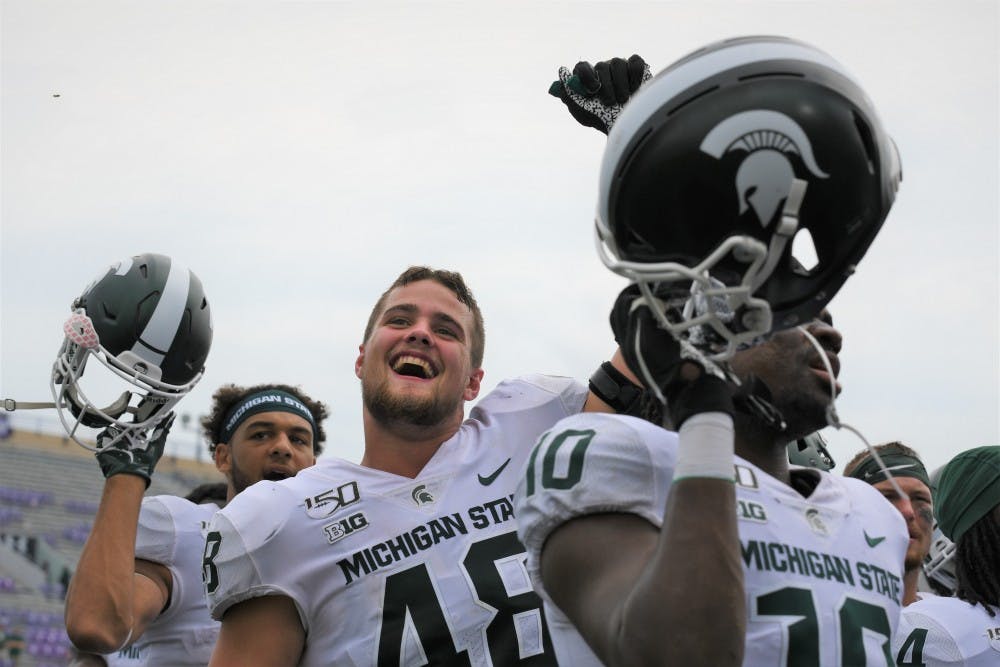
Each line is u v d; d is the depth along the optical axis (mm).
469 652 3301
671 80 2158
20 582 19969
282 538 3416
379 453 3629
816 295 2182
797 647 2346
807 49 2172
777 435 2586
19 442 23656
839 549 2545
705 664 1969
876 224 2180
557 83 3221
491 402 3797
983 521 4227
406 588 3361
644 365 2166
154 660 4770
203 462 25078
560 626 2676
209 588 3434
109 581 4055
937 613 4242
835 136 2090
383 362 3658
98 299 4270
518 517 2482
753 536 2402
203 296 4418
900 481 4980
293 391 5750
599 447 2379
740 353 2561
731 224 2088
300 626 3404
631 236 2197
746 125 2076
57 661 18500
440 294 3799
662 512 2326
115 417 4301
